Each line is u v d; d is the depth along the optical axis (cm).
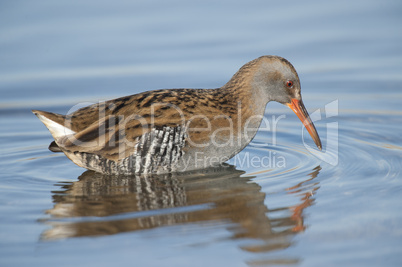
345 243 1036
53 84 2027
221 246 1033
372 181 1316
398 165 1412
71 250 1026
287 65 1482
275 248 1027
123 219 1145
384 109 1845
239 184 1332
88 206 1218
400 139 1614
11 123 1838
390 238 1047
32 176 1430
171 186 1326
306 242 1045
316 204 1200
